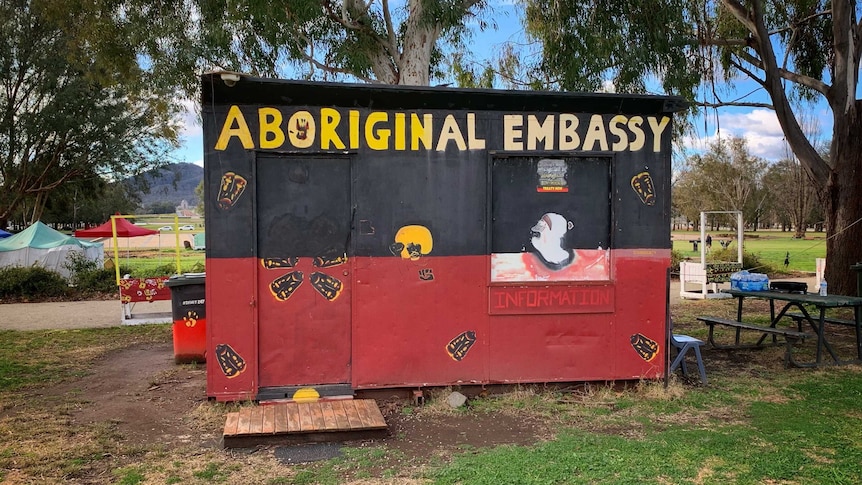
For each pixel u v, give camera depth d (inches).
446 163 219.5
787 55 498.0
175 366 286.2
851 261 444.5
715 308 484.7
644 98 223.6
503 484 147.7
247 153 207.0
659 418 201.8
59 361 300.5
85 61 482.0
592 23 384.5
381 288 216.8
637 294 231.8
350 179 215.0
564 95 219.1
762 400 221.6
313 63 401.4
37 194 1182.3
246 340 208.8
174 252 1545.3
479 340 222.7
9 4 904.9
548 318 226.5
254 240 207.8
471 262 221.9
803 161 463.8
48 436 185.3
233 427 179.2
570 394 226.1
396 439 182.5
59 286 617.6
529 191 225.6
